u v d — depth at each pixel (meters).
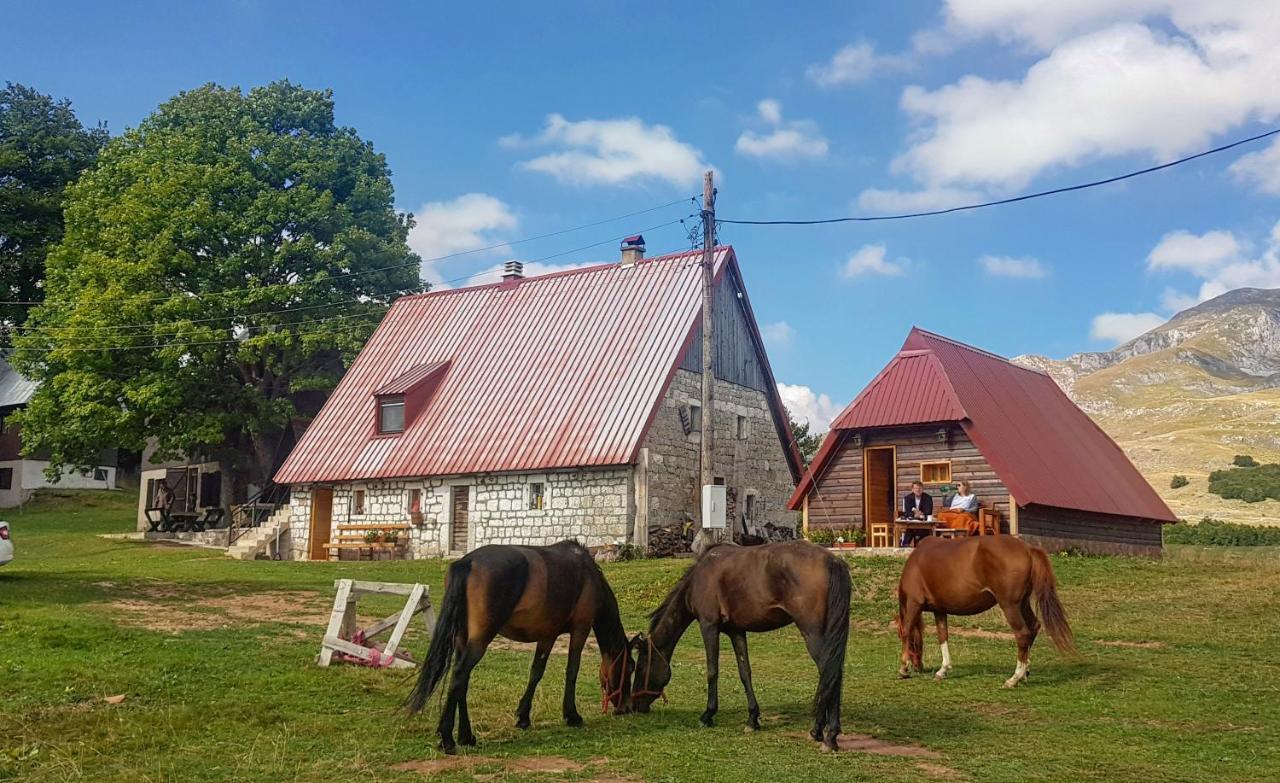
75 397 39.16
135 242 41.06
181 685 12.05
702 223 23.69
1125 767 9.38
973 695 12.74
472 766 9.19
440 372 36.09
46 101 56.72
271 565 30.00
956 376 26.62
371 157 48.16
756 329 36.22
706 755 9.65
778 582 10.52
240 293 41.00
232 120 46.03
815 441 49.53
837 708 9.92
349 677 12.82
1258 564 22.88
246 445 45.09
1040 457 26.34
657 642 11.73
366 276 44.12
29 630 14.38
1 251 52.75
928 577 14.01
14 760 9.20
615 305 35.06
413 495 33.47
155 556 33.62
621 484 29.58
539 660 10.89
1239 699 12.34
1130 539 29.25
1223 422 127.62
